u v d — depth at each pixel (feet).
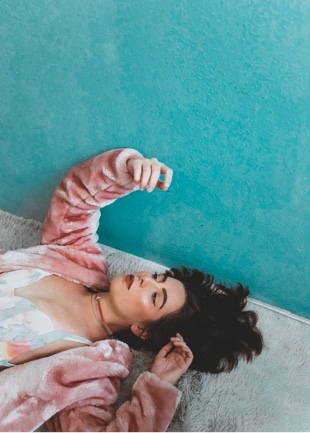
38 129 3.29
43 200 3.82
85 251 3.55
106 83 2.89
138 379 3.14
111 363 3.12
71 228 3.45
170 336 3.45
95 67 2.84
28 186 3.73
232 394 3.54
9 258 3.31
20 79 3.05
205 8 2.38
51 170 3.54
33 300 3.23
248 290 3.65
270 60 2.43
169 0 2.42
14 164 3.59
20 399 2.88
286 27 2.29
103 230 3.90
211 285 3.65
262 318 3.82
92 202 3.28
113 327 3.46
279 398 3.55
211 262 3.72
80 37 2.73
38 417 2.85
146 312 3.25
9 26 2.81
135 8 2.51
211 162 3.00
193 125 2.86
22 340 3.10
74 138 3.26
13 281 3.26
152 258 3.97
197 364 3.54
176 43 2.56
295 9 2.23
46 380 2.92
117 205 3.59
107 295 3.41
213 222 3.38
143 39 2.61
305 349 3.75
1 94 3.16
